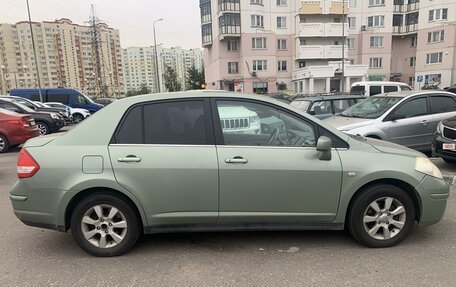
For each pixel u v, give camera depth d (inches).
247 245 151.6
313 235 160.6
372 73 1793.8
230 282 123.2
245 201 139.8
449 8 1689.2
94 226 141.4
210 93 146.5
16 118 434.0
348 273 127.0
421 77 1627.7
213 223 142.8
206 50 2086.6
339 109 400.8
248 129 143.6
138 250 148.6
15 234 168.6
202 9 1956.2
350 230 146.9
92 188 138.6
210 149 139.2
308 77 1606.8
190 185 137.7
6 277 128.9
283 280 123.6
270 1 1729.8
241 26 1710.1
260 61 1736.0
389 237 145.3
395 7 1847.9
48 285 123.1
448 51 1691.7
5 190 253.3
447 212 182.5
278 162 138.6
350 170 139.9
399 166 142.1
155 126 141.6
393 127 295.1
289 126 145.2
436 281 120.6
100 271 132.1
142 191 137.0
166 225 142.1
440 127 269.4
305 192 140.3
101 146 138.6
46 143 142.1
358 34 1784.0
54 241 160.2
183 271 131.2
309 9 1679.4
